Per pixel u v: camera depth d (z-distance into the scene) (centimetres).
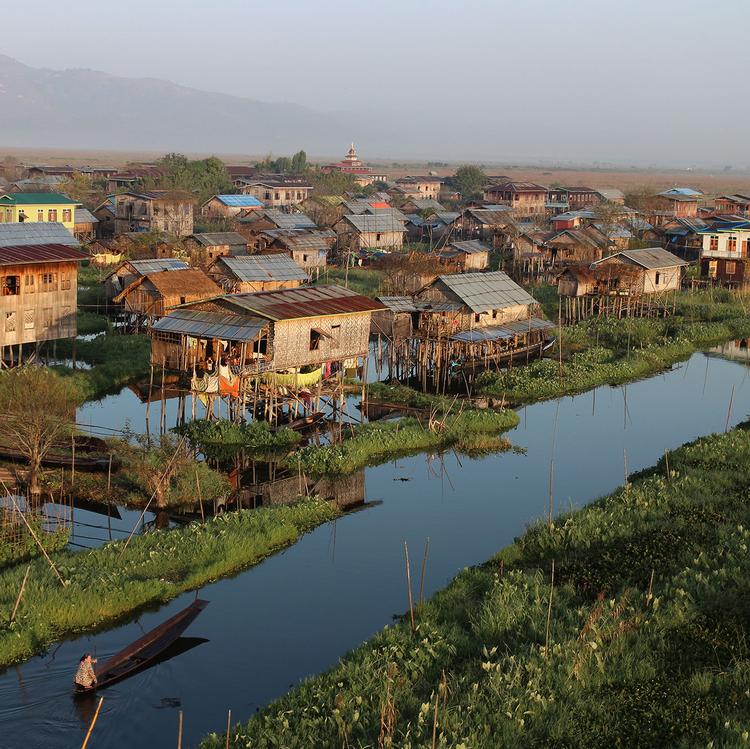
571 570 3073
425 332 6184
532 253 10825
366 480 4256
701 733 2145
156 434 4700
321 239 10531
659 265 8531
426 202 16275
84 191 14600
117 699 2425
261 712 2300
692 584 2853
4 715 2323
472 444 4722
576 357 6694
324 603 3009
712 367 6869
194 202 13875
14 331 5275
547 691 2302
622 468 4462
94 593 2856
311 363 4875
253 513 3616
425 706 2166
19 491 3841
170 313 4947
